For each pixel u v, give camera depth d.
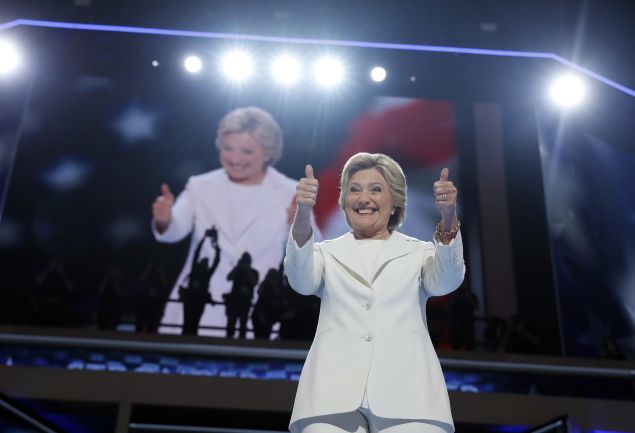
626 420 5.64
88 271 9.91
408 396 2.36
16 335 5.95
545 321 10.12
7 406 4.64
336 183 10.53
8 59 10.36
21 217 10.05
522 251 10.43
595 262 10.35
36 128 10.47
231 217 10.27
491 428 5.67
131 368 6.45
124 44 10.51
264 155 10.59
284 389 5.67
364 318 2.49
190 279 9.91
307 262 2.56
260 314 9.42
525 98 11.14
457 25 10.25
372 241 2.69
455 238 2.49
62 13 10.09
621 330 10.05
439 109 11.02
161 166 10.48
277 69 10.56
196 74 10.88
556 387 6.72
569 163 10.80
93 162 10.41
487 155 10.87
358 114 10.88
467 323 9.30
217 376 5.70
